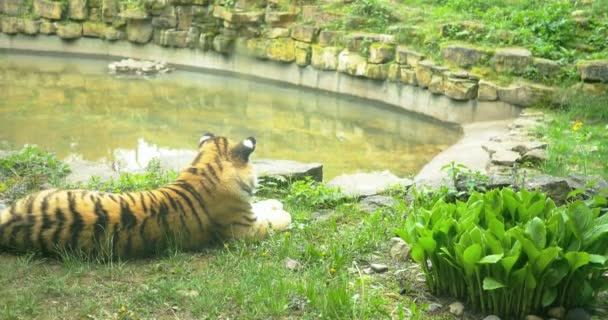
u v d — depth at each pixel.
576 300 4.75
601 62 12.66
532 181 7.07
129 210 5.47
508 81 13.30
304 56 16.92
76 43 21.56
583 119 11.89
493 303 4.66
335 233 6.18
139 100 15.95
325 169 11.07
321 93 16.64
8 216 5.49
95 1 21.39
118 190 7.36
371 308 4.73
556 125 11.45
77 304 4.79
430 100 14.29
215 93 16.72
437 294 5.02
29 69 19.50
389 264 5.57
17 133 12.97
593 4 14.85
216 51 18.91
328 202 7.24
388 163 11.45
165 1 19.75
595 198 5.38
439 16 15.77
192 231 5.68
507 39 14.14
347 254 5.59
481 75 13.60
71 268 5.27
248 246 5.86
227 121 14.19
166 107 15.32
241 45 18.39
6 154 8.57
